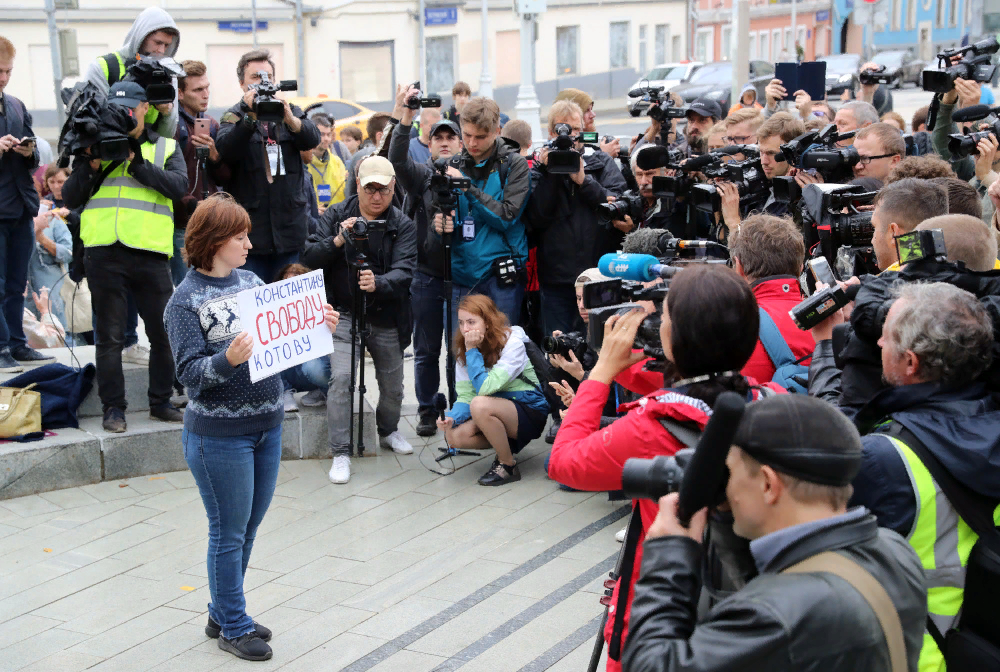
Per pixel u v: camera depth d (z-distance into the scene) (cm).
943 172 418
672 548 182
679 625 176
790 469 173
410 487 574
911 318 237
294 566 475
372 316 601
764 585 168
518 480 583
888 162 489
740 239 346
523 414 572
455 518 529
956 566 224
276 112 588
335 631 412
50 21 1772
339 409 588
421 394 656
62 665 389
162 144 562
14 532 511
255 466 400
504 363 564
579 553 481
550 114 655
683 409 215
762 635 162
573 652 389
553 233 618
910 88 3178
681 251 352
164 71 531
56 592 450
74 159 550
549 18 3122
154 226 561
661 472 186
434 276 630
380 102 2795
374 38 2758
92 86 533
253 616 427
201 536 509
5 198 640
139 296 577
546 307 633
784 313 330
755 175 529
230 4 2573
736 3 1222
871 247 376
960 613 223
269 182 622
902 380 241
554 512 534
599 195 606
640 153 563
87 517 530
